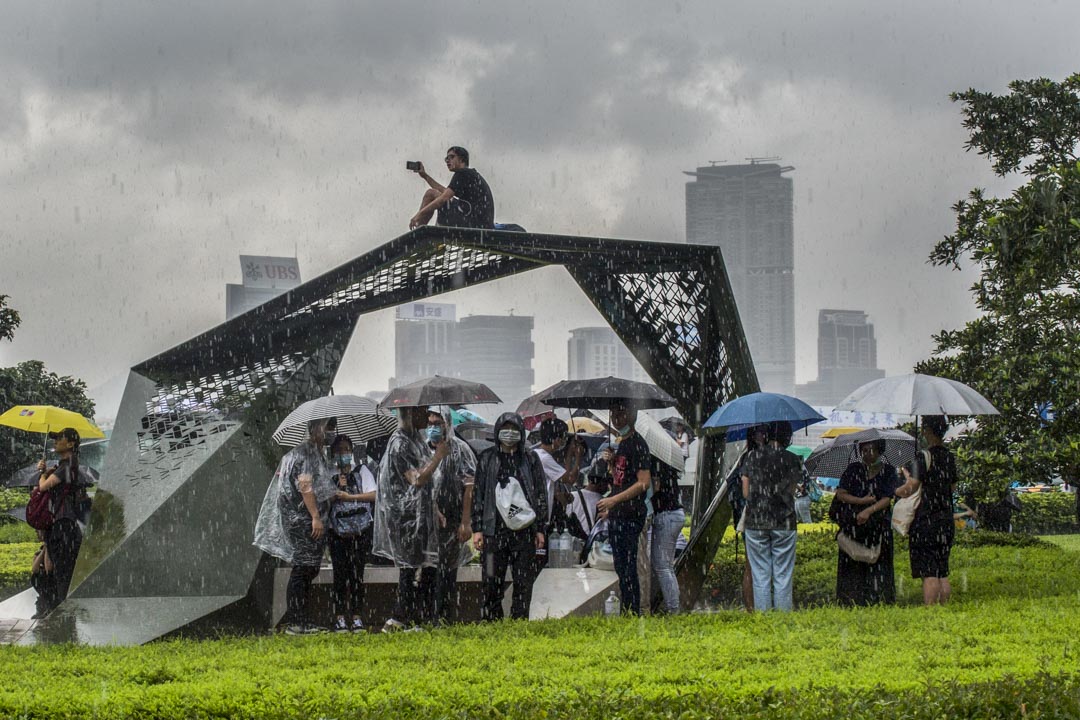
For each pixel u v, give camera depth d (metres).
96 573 10.65
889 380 10.43
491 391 9.91
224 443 11.32
